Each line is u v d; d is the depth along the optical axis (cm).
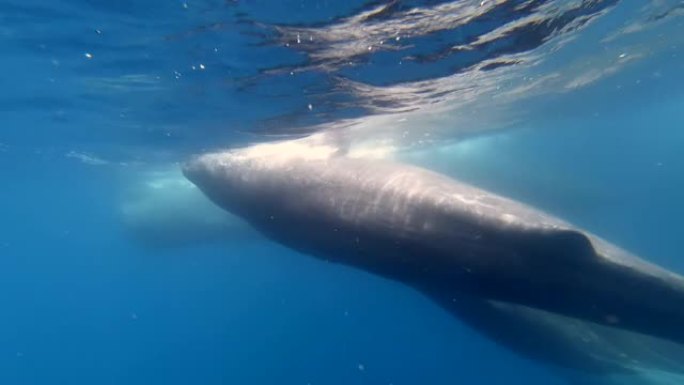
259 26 848
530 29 1116
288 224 924
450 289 768
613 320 632
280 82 1164
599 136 5503
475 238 660
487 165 2766
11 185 3006
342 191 826
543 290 637
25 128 1558
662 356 1086
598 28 1311
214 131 1565
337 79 1184
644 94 3234
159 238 2309
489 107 2097
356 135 1892
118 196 3338
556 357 988
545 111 2784
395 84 1301
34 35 861
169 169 2244
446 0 825
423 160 2823
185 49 941
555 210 2617
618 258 618
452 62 1205
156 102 1271
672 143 8000
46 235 6209
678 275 618
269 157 1043
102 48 920
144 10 777
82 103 1280
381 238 752
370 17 851
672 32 1664
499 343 942
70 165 2309
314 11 805
